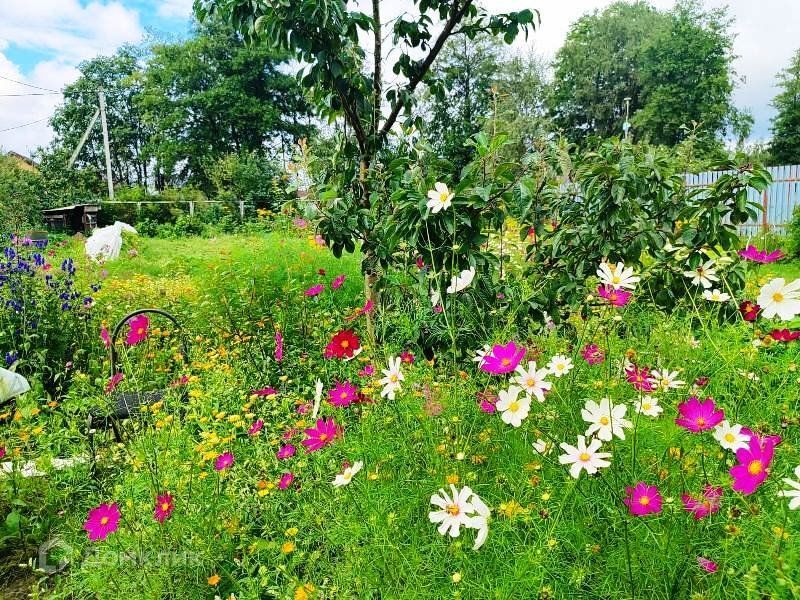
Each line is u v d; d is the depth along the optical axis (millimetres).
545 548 1502
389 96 3572
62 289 4898
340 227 3381
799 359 2260
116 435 3121
